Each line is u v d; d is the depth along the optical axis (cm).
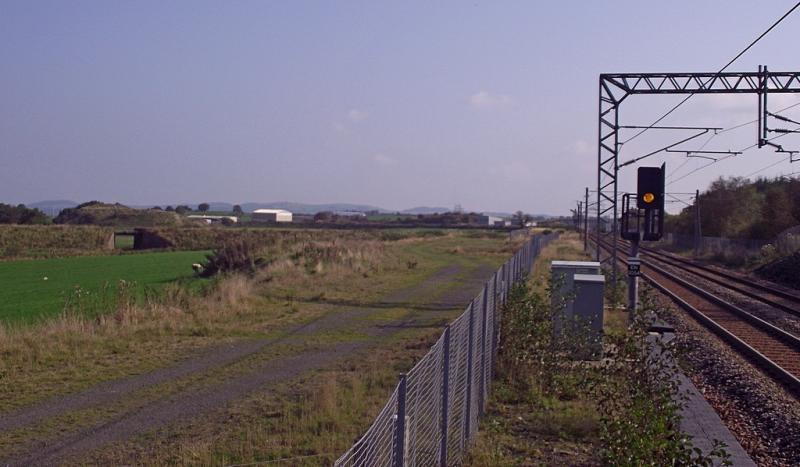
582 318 1409
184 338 1739
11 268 4981
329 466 821
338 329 1920
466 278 3522
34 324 1998
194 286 3189
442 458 761
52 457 888
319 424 998
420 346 1622
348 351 1594
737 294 3262
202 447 898
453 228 13988
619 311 2286
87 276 4288
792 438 1010
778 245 5112
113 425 1027
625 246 9669
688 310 2552
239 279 2842
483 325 1095
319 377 1316
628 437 795
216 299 2358
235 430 989
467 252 5934
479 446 917
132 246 8456
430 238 8731
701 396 1238
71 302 2320
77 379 1312
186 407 1123
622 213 1916
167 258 6097
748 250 5881
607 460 835
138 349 1595
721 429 1033
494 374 1294
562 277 1501
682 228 9988
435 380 764
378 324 2014
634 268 1852
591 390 1056
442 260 4922
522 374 1273
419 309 2347
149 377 1336
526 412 1117
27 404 1142
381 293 2806
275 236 4709
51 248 7450
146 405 1138
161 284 3612
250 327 1914
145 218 13075
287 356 1541
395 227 13862
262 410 1095
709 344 1841
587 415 1057
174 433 984
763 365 1552
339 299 2580
